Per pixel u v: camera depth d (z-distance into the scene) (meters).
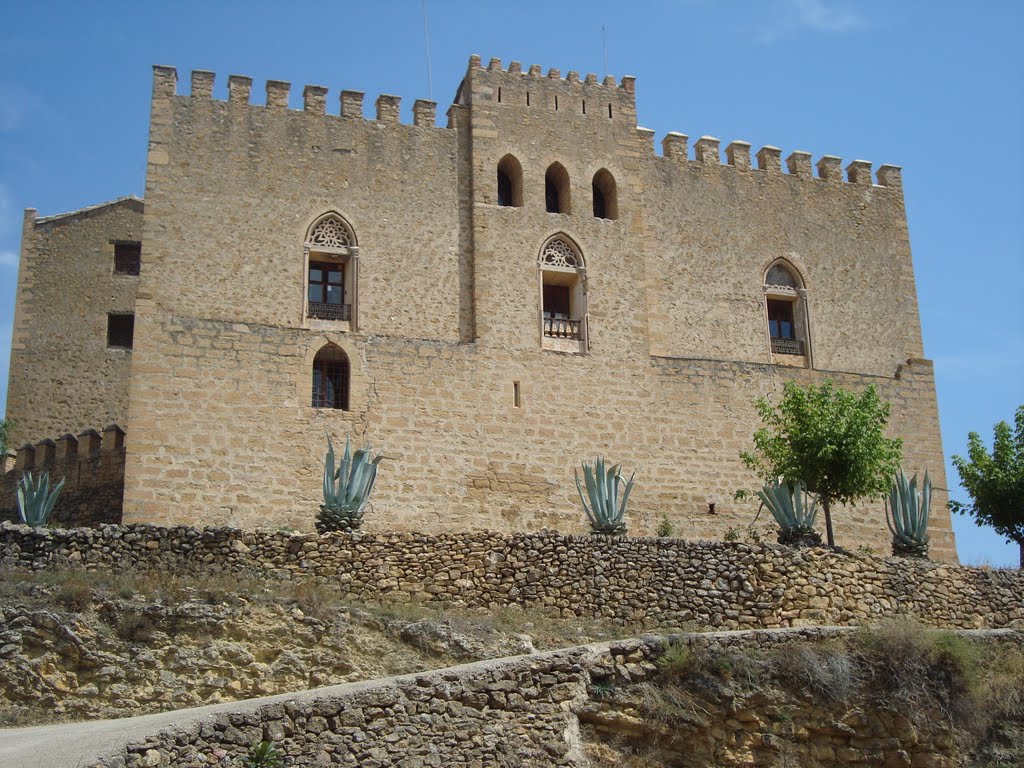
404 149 36.97
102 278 45.44
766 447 32.62
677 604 26.38
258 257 34.75
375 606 24.27
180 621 22.14
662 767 20.08
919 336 40.81
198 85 35.59
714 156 40.34
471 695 19.19
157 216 34.22
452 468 33.84
